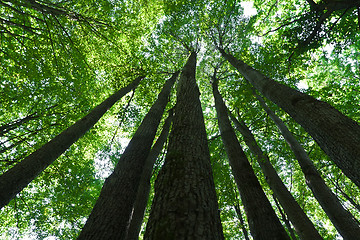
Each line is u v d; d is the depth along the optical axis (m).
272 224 4.03
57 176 8.94
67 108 9.26
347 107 8.41
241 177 5.14
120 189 4.04
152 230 1.61
